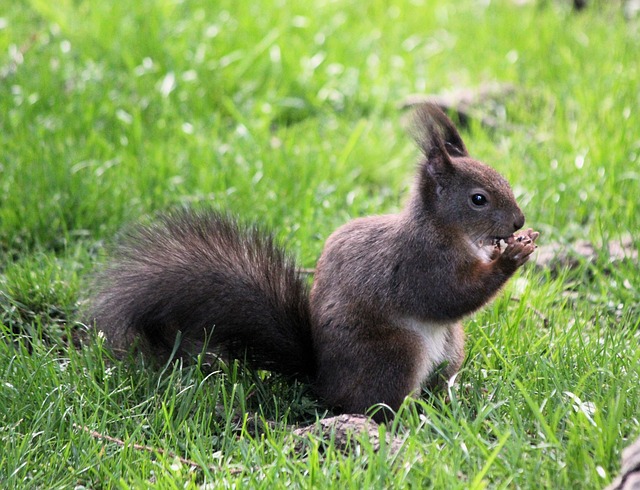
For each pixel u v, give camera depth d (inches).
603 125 568.1
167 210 393.4
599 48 703.1
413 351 338.6
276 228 473.1
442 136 374.9
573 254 449.7
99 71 624.7
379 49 724.0
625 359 340.8
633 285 416.2
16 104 573.9
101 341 358.9
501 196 348.2
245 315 354.3
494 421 306.0
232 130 596.4
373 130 598.9
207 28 689.6
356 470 277.4
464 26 766.5
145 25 666.8
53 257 432.5
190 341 358.9
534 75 673.6
